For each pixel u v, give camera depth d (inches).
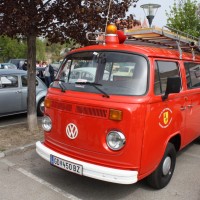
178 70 199.8
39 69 653.3
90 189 186.9
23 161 227.0
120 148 153.3
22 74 367.6
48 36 260.8
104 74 171.0
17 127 305.3
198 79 233.5
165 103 173.2
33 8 236.1
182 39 223.0
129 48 172.4
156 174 178.7
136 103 153.2
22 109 364.8
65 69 192.5
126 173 150.6
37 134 277.6
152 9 256.8
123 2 256.8
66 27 260.8
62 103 174.4
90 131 161.8
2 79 345.7
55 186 189.6
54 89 187.8
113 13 255.8
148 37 217.6
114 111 153.0
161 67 176.9
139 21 274.1
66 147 174.4
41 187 187.8
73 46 278.7
